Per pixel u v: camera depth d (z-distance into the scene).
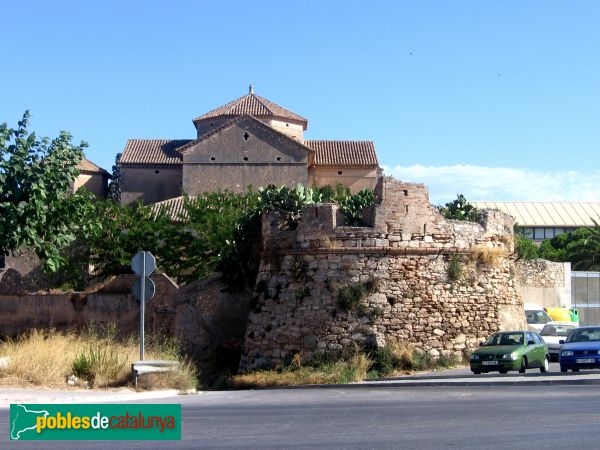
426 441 13.84
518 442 13.64
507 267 36.06
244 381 31.55
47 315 41.84
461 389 23.88
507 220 36.59
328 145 82.25
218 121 78.88
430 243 33.56
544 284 53.16
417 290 33.12
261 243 36.31
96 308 41.03
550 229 104.62
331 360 32.44
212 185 74.06
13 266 51.12
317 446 13.45
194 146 74.50
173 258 47.38
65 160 33.81
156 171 78.31
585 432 14.56
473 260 34.47
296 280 33.84
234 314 37.88
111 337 34.44
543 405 18.58
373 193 35.69
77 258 48.16
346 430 15.22
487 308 34.28
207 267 46.28
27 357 23.38
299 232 34.06
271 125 78.38
